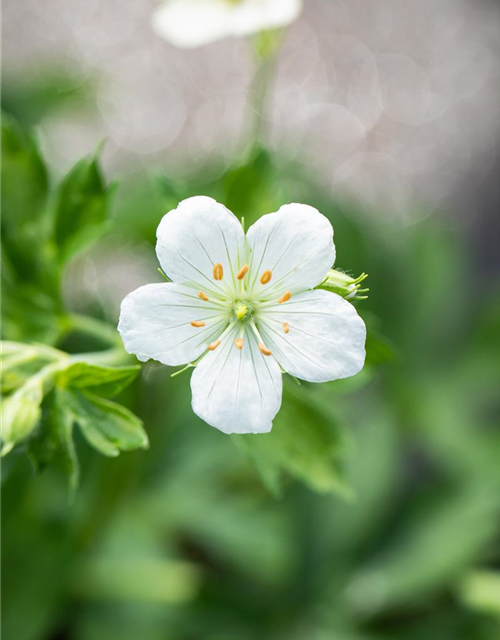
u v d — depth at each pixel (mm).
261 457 237
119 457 271
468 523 302
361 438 317
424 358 330
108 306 317
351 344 217
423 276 330
